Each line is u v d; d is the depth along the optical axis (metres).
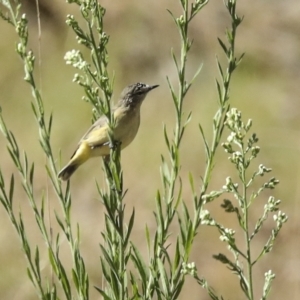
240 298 13.09
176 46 19.19
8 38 18.47
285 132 16.83
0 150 15.98
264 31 20.56
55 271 4.64
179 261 4.68
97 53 4.48
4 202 4.65
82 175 15.88
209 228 14.17
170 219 4.75
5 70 18.02
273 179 4.36
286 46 20.33
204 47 19.05
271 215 14.59
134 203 15.23
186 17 4.81
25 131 16.59
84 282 4.64
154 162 15.91
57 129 16.81
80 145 6.87
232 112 4.49
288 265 13.84
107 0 19.95
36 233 13.33
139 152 16.09
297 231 14.30
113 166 4.50
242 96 18.17
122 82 18.34
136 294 4.60
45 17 18.75
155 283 4.62
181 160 15.64
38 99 4.69
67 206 4.75
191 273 4.40
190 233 4.60
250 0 21.55
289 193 15.25
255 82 18.77
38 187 15.02
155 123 16.81
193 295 12.97
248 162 4.41
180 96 4.84
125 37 19.27
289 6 21.64
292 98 18.25
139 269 4.67
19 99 17.48
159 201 4.75
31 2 18.81
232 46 4.81
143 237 14.34
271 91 18.47
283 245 14.12
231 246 4.27
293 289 13.30
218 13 19.98
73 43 18.14
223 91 4.80
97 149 6.79
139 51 19.02
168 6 19.64
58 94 17.38
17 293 13.10
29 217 13.98
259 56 19.75
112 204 4.50
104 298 4.55
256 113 17.62
